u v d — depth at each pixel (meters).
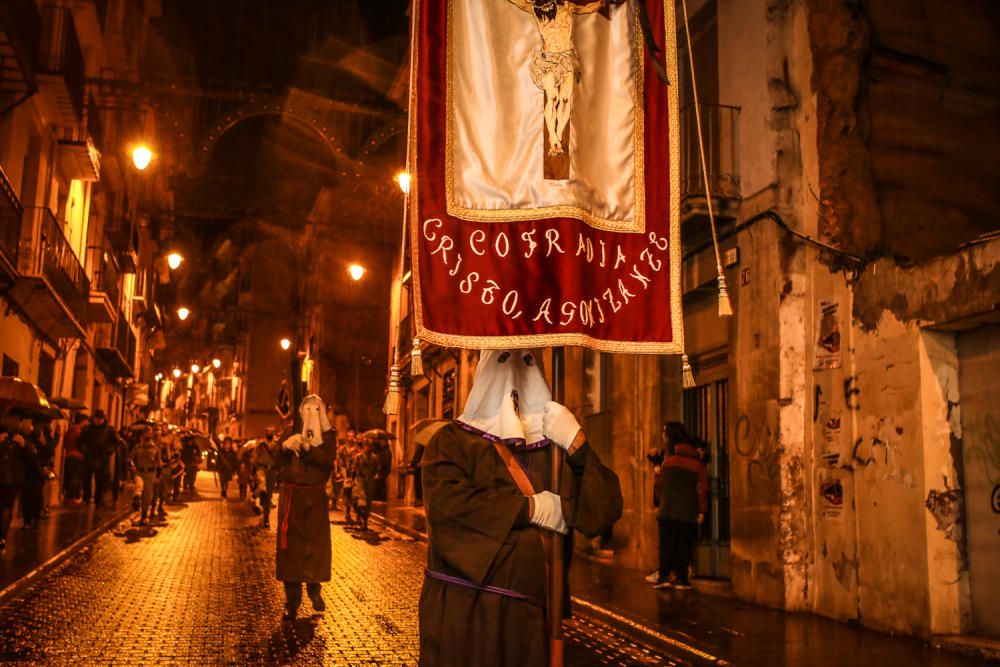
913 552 8.56
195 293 69.75
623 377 14.83
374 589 11.20
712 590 11.57
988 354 8.41
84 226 26.14
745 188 11.48
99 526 17.59
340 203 35.50
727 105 11.89
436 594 3.80
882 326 9.22
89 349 29.36
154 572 12.27
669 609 9.91
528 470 3.93
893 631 8.73
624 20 4.85
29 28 16.53
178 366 86.25
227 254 65.88
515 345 4.24
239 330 67.38
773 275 10.81
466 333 4.32
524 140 4.55
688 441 11.76
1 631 8.04
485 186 4.50
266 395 61.53
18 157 18.61
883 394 9.14
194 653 7.43
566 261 4.42
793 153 10.96
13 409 17.50
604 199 4.68
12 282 17.52
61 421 24.66
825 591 9.87
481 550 3.64
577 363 17.11
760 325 11.04
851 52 10.39
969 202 10.64
